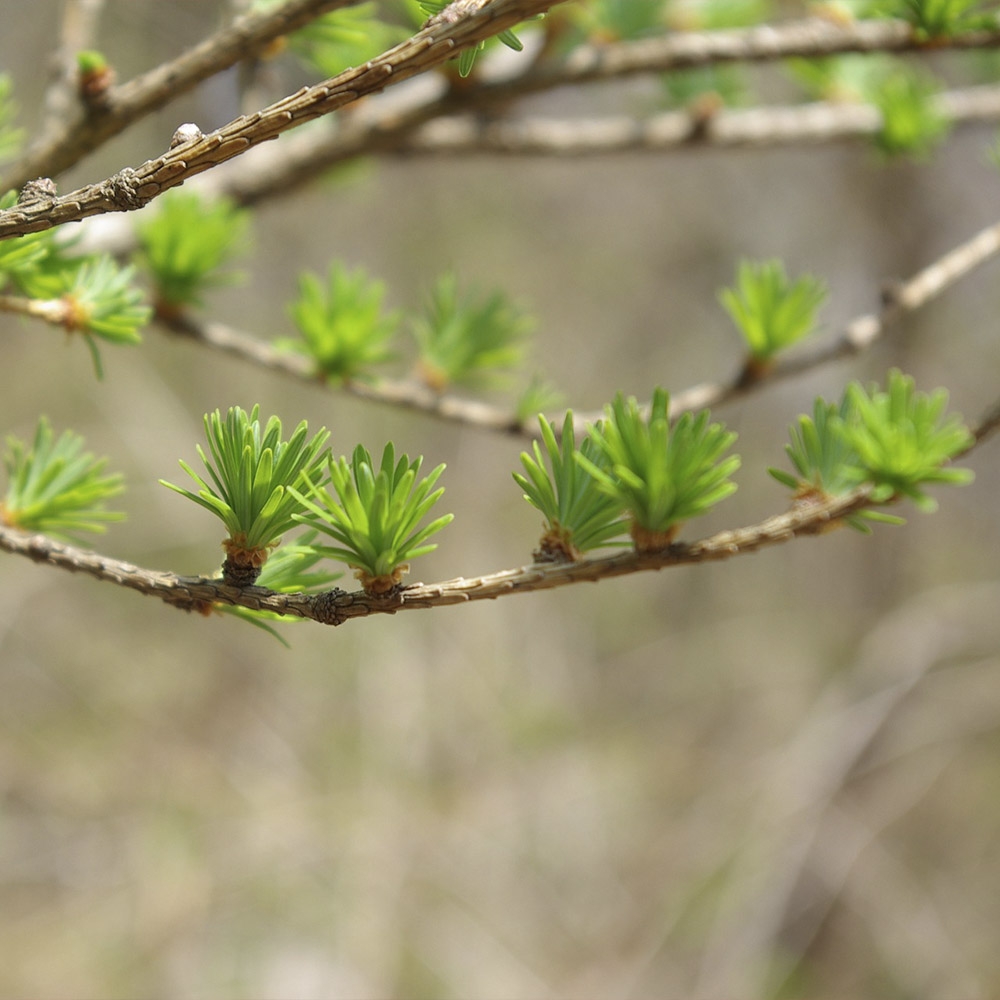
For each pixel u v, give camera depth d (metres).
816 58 0.82
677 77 1.10
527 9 0.63
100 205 0.63
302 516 0.66
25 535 0.67
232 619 3.23
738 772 3.14
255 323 3.46
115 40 2.67
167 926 2.51
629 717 3.45
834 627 3.47
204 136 0.63
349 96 0.63
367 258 3.71
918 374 3.31
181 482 3.22
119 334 0.72
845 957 2.63
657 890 2.82
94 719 2.97
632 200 4.04
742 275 0.81
